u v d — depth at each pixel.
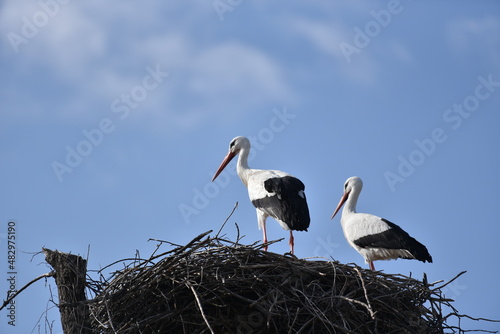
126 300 12.22
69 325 11.96
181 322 12.10
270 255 12.54
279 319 12.00
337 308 12.00
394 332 12.62
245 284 12.14
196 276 12.13
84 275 12.35
